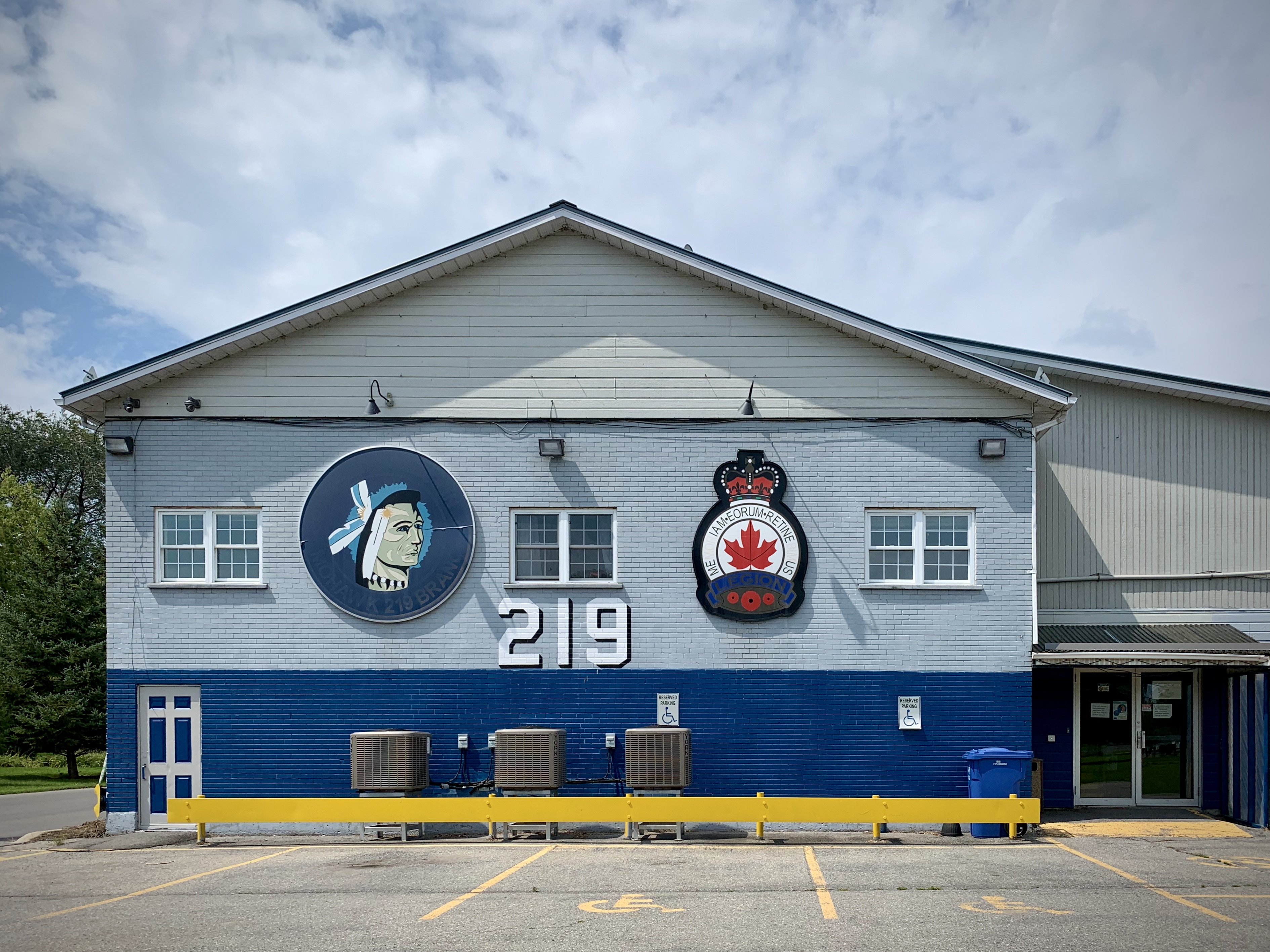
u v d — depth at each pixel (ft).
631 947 24.72
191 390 47.39
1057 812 47.98
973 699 45.21
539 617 46.21
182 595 46.62
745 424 46.70
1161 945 24.66
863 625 45.70
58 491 191.01
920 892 31.01
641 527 46.44
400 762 43.45
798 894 30.76
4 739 107.24
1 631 108.68
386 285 46.57
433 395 47.14
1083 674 50.44
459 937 25.88
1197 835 42.45
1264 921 27.09
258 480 47.03
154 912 29.55
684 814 41.19
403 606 46.24
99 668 106.52
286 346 47.47
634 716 45.60
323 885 33.19
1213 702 49.37
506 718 45.78
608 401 46.91
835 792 45.01
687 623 46.01
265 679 46.26
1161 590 52.03
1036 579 48.83
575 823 44.98
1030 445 45.91
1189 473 52.54
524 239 47.21
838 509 46.24
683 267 46.65
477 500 46.80
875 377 46.57
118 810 45.85
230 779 45.83
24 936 26.99
